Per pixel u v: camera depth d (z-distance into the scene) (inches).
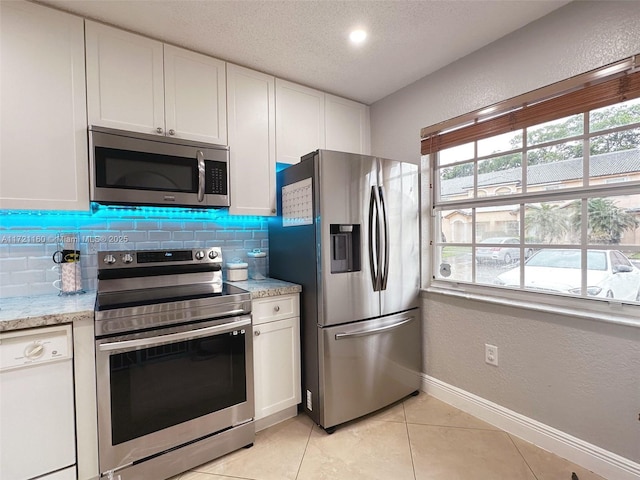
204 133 79.4
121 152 67.5
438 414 83.4
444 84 88.0
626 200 60.7
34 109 60.5
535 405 70.6
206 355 65.6
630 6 56.7
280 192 91.3
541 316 69.3
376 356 82.7
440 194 94.5
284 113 92.9
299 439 73.2
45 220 70.9
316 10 64.7
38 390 51.6
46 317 51.4
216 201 78.9
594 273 64.8
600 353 61.1
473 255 86.0
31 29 60.2
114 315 55.9
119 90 68.7
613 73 58.7
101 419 54.9
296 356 81.1
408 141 98.9
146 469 58.8
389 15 66.6
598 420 61.5
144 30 70.4
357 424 79.3
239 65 85.1
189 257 78.2
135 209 81.3
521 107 71.8
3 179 58.0
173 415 61.6
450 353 88.0
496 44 76.2
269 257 100.6
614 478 59.1
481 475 61.2
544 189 71.7
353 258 81.2
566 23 64.5
